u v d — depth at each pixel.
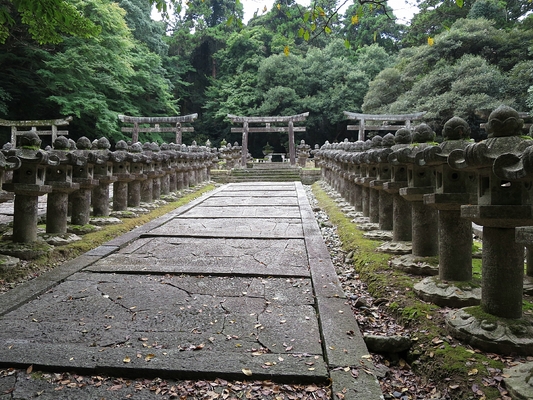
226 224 7.96
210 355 2.80
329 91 32.47
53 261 5.18
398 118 23.09
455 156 3.15
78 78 22.30
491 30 22.42
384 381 2.73
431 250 4.56
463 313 3.06
